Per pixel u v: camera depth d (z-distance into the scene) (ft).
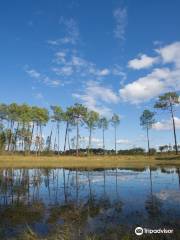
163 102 219.20
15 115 259.60
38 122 274.57
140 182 93.15
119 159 238.68
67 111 274.98
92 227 39.24
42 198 64.44
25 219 44.65
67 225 40.47
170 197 62.13
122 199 61.21
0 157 228.63
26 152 279.28
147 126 253.85
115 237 34.35
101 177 112.78
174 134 223.92
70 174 127.54
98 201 59.72
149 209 49.90
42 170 150.20
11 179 104.88
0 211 50.65
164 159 220.43
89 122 280.92
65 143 281.54
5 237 35.47
